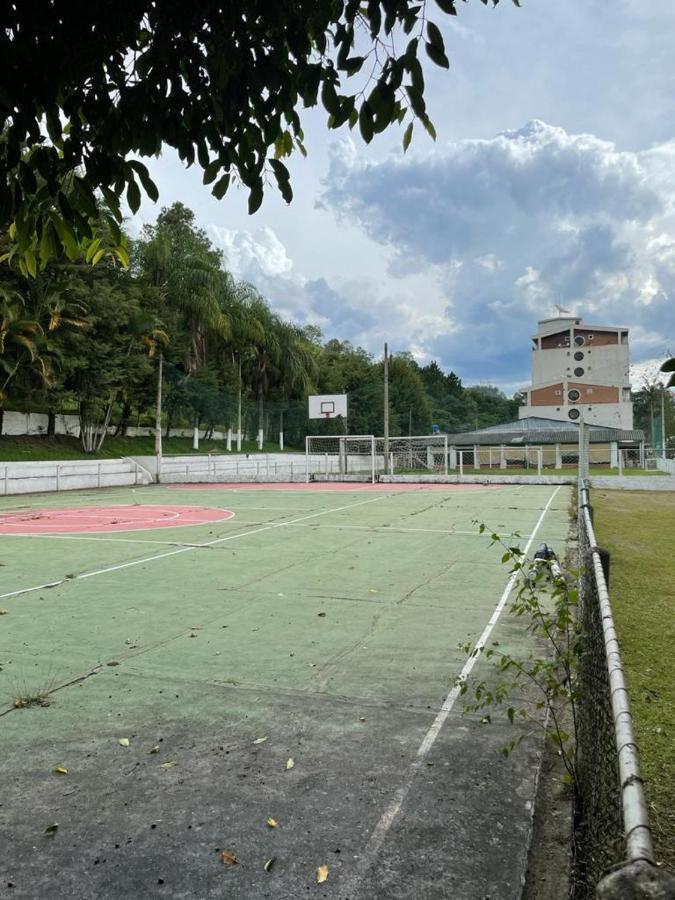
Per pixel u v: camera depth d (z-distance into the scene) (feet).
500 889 7.62
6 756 11.08
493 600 22.81
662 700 13.62
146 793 9.86
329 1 7.41
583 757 8.81
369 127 7.71
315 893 7.56
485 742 11.58
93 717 12.71
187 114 8.17
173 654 16.72
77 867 8.09
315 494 78.95
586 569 13.08
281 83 7.78
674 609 21.42
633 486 86.07
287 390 143.43
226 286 120.98
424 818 9.12
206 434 124.57
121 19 7.32
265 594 23.90
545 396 199.31
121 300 91.97
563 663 10.75
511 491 81.82
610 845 5.01
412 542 37.40
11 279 75.82
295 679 14.85
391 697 13.75
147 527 45.55
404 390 199.52
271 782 10.16
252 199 8.63
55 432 99.86
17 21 7.03
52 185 8.03
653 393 195.00
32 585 25.72
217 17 7.41
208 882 7.78
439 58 7.29
